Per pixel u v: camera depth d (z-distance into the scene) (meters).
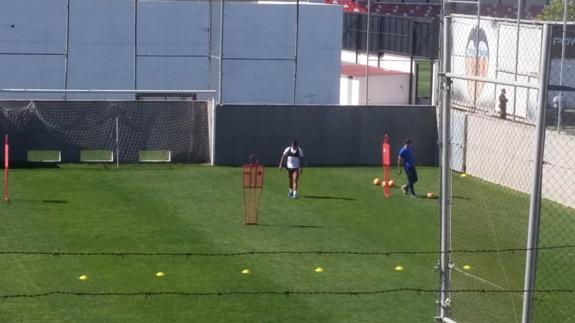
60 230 35.31
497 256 24.69
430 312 26.38
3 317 25.34
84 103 49.78
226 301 27.06
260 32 61.44
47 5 58.56
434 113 52.38
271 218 38.19
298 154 42.19
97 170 48.06
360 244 34.16
